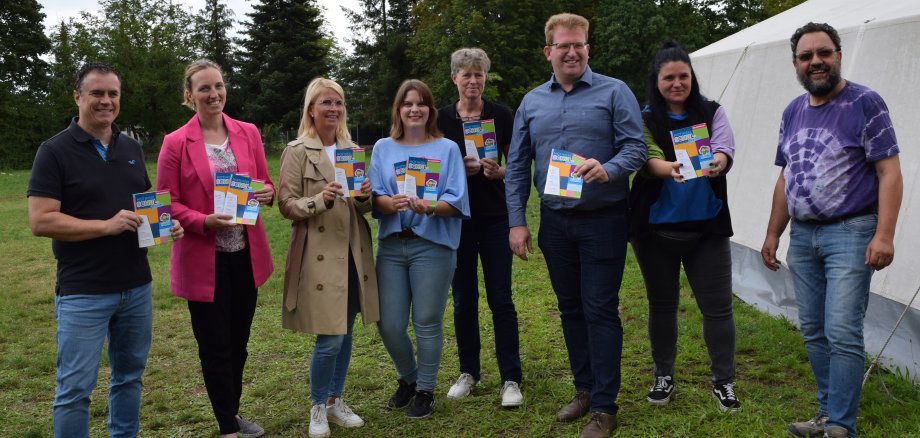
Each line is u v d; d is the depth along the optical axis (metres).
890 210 3.04
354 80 45.19
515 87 33.38
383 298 3.84
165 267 8.70
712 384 4.02
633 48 32.66
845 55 5.02
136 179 3.19
